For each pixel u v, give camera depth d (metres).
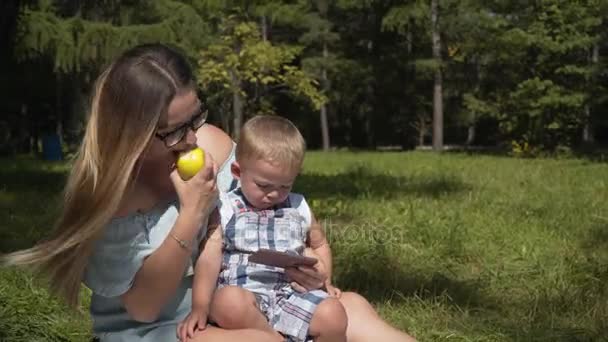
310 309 3.33
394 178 15.51
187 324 3.23
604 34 28.36
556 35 27.19
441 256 7.68
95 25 16.39
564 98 26.25
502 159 24.03
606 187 13.58
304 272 3.37
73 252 3.05
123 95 2.93
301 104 42.12
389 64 38.25
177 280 3.11
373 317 3.56
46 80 28.09
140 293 3.12
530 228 9.00
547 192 12.78
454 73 38.81
